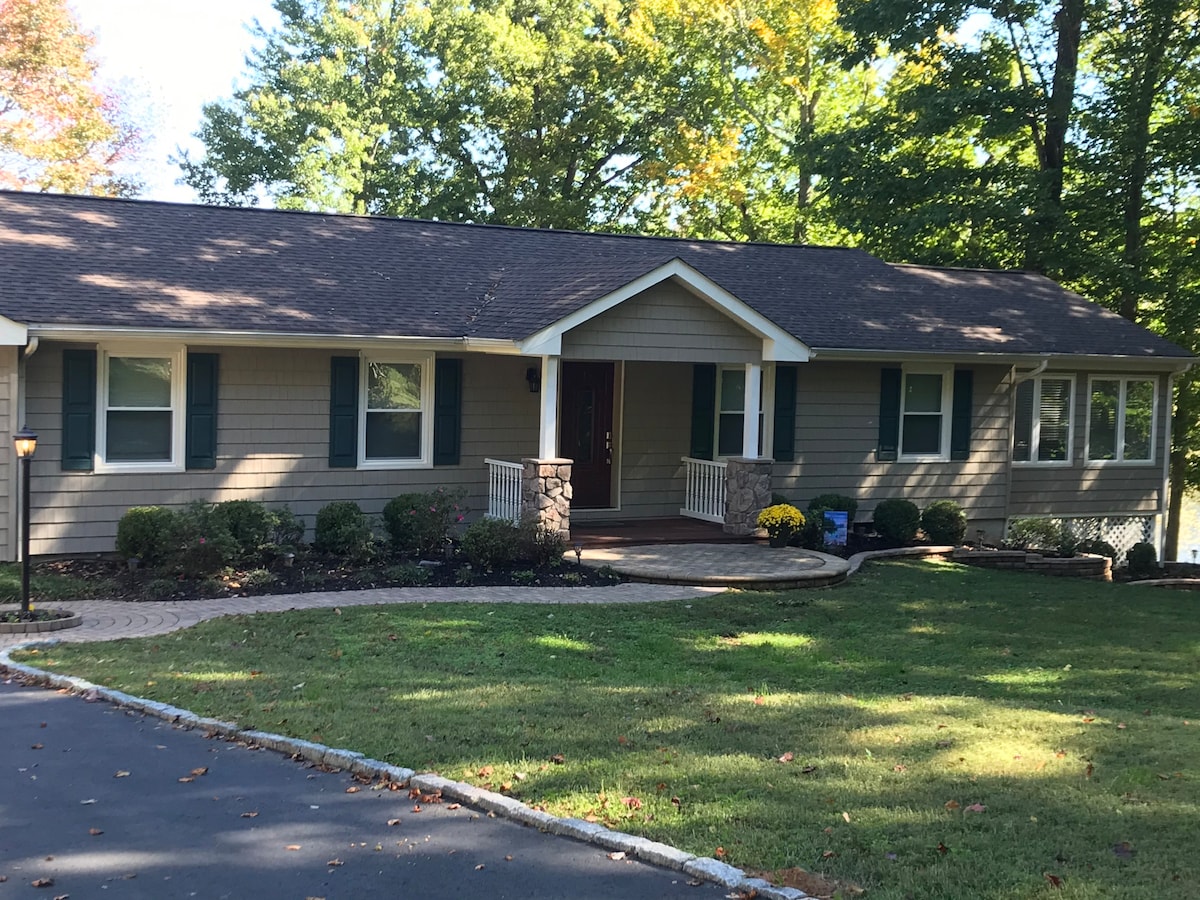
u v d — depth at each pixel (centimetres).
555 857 508
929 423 1878
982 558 1669
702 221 3547
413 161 3581
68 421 1311
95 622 1038
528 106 3469
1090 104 2502
